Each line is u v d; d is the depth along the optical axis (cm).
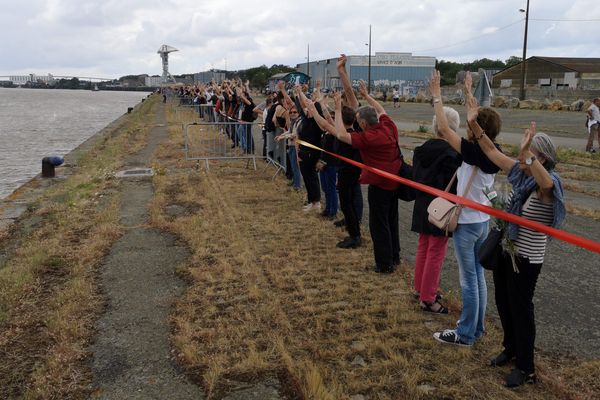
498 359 372
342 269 559
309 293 493
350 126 603
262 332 420
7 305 468
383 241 539
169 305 474
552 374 361
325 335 416
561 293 506
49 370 369
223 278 529
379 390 344
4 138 2741
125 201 898
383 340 407
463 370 368
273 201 874
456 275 550
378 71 7981
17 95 15700
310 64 8188
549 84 6153
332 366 373
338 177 617
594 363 373
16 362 382
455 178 419
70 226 725
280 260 582
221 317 446
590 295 502
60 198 920
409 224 766
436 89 425
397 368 370
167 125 2647
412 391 340
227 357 383
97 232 691
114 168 1251
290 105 965
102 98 13538
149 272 555
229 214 779
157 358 386
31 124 3891
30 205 870
